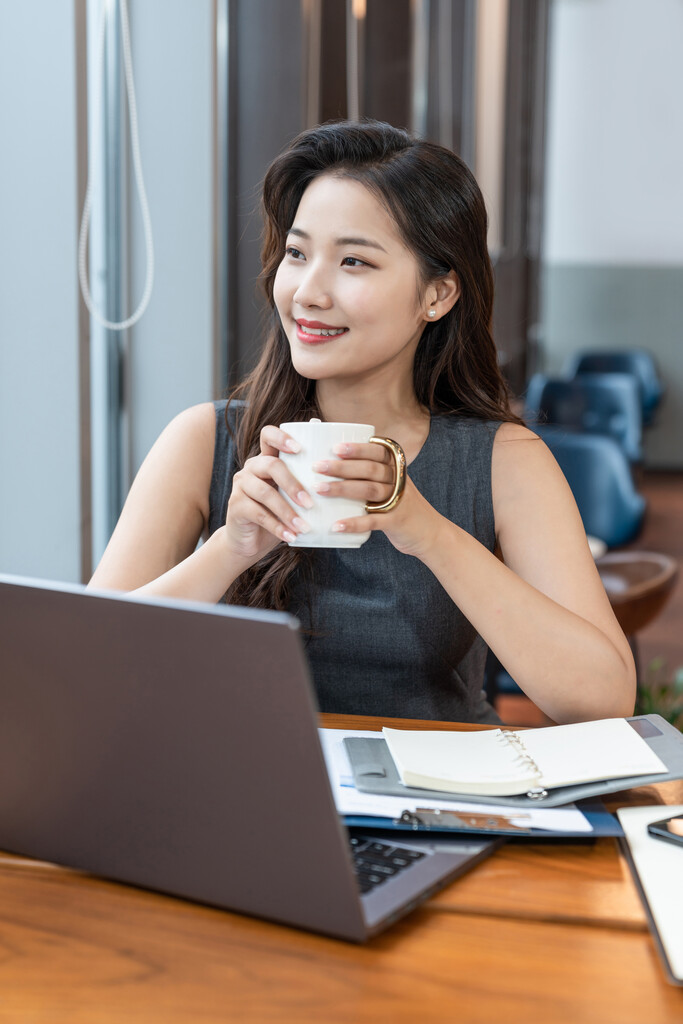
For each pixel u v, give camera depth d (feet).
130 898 2.42
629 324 27.30
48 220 5.27
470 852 2.58
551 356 27.81
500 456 4.30
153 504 4.23
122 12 6.10
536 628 3.50
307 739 2.14
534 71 22.65
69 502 5.49
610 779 2.92
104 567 4.11
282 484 3.01
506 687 7.76
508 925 2.32
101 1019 1.97
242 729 2.21
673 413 27.43
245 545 3.33
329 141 3.77
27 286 5.33
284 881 2.25
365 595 4.14
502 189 20.12
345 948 2.21
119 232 6.77
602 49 26.30
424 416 4.36
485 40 17.67
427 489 4.23
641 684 8.08
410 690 4.22
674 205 26.66
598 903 2.42
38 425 5.44
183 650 2.23
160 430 7.03
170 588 3.38
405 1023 1.97
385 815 2.68
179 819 2.35
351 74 9.66
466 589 3.45
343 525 3.01
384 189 3.66
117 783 2.41
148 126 6.69
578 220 27.12
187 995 2.05
